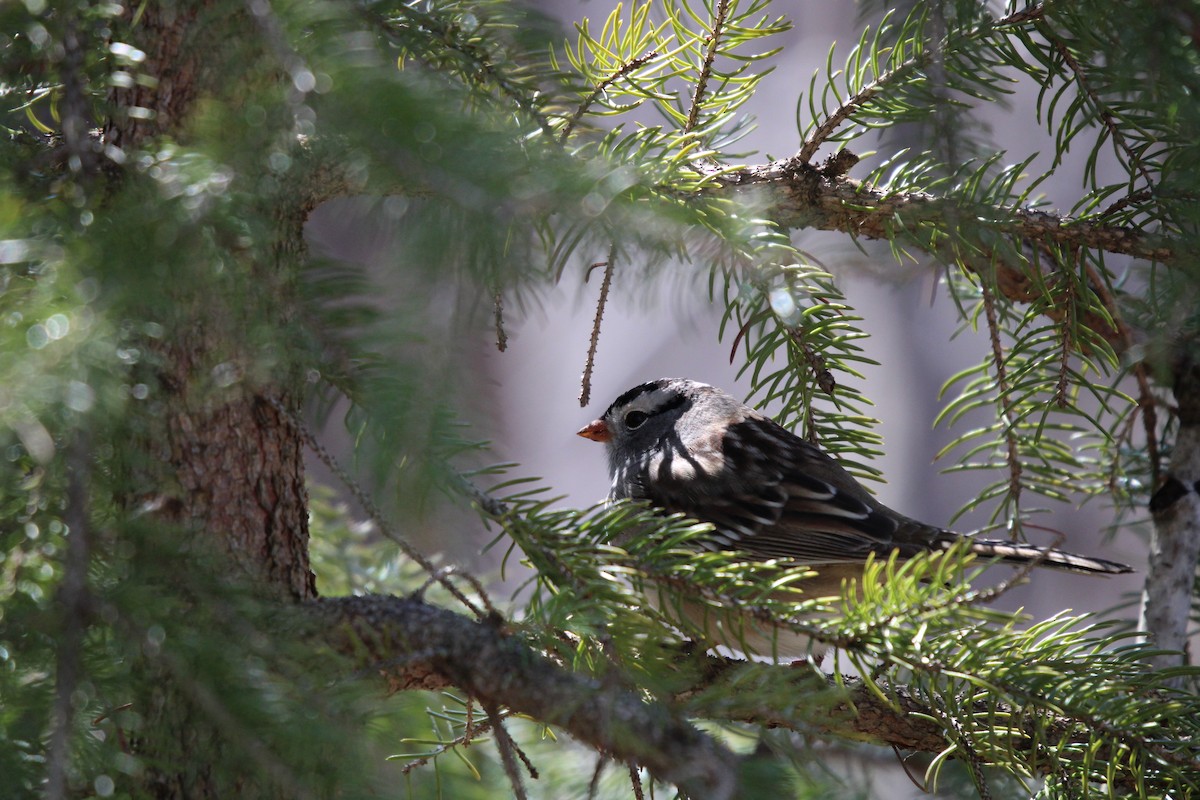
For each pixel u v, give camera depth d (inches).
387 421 124.3
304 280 151.9
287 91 124.6
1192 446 235.0
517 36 183.3
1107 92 183.8
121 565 127.5
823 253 169.8
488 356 127.0
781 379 233.9
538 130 179.3
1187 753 165.5
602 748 145.6
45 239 118.6
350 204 154.4
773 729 162.2
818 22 644.7
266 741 123.6
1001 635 161.8
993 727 167.6
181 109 153.6
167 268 116.1
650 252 132.3
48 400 105.7
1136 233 192.1
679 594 157.8
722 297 219.6
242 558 162.4
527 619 159.9
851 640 151.1
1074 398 239.0
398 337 119.6
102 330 109.2
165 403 152.2
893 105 200.4
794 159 198.1
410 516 131.0
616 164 152.1
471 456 160.2
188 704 136.9
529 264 124.5
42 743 125.0
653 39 197.9
